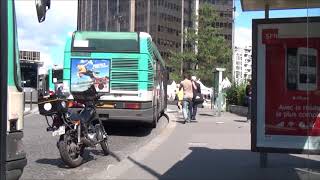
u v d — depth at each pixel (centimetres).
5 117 536
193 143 1502
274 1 995
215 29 5431
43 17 565
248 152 1295
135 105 1709
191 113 2361
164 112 2894
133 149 1400
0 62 532
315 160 1120
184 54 5500
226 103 3422
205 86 5353
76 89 1722
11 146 621
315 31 975
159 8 11306
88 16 7612
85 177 985
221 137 1670
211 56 5312
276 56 990
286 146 983
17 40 645
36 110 3291
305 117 977
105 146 1256
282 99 987
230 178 940
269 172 993
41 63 4084
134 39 1727
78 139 1109
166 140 1589
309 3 977
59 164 1138
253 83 995
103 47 1727
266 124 991
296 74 984
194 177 955
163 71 2750
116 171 1032
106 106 1709
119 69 1722
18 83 642
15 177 630
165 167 1070
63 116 1077
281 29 988
